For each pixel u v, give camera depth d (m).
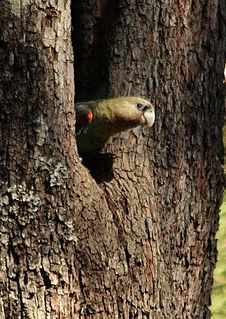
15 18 6.93
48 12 7.02
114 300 7.57
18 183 7.08
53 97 7.11
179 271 8.43
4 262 7.12
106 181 7.88
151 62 8.26
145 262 7.77
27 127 7.05
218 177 8.82
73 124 7.31
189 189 8.49
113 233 7.55
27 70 6.99
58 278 7.23
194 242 8.54
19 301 7.16
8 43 6.93
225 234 12.93
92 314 7.46
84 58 8.47
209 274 8.79
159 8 8.24
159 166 8.27
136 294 7.72
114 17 8.29
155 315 7.87
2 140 7.03
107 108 8.11
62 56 7.16
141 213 7.84
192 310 8.55
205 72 8.56
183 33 8.36
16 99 7.00
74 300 7.36
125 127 8.13
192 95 8.47
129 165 8.10
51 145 7.12
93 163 8.29
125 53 8.25
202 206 8.61
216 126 8.77
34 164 7.09
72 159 7.28
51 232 7.18
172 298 8.31
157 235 7.95
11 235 7.11
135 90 8.25
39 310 7.20
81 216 7.33
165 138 8.31
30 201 7.09
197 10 8.45
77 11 8.45
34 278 7.17
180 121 8.39
